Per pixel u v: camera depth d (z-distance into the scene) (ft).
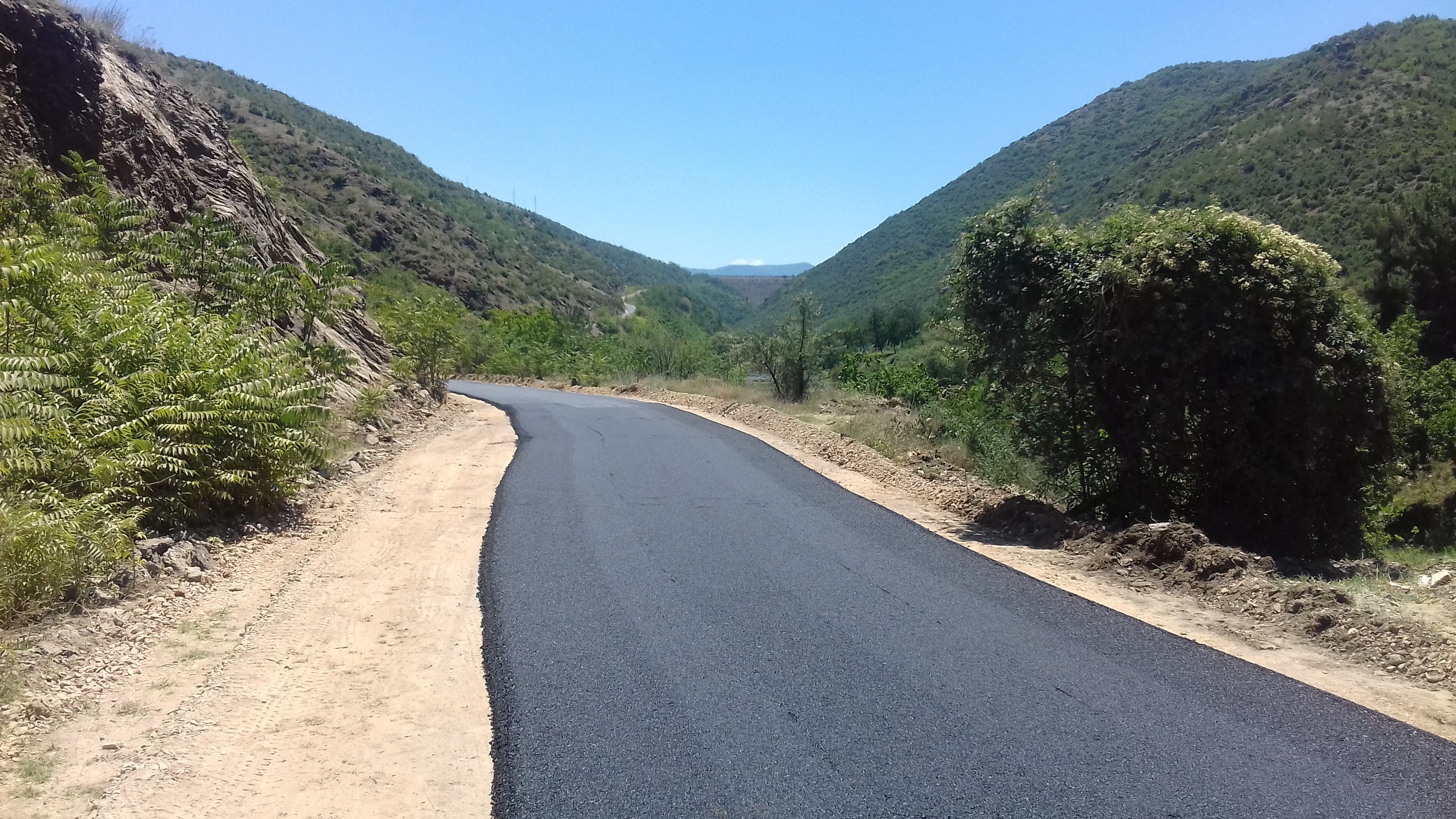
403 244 235.81
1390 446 28.91
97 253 35.96
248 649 17.01
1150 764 12.40
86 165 40.52
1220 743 13.03
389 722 14.21
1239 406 27.66
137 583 19.35
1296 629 18.26
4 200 35.42
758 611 19.34
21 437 19.76
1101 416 30.22
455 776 12.48
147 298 28.89
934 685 15.25
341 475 34.65
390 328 75.15
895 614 19.20
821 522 28.58
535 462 41.14
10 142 41.52
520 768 12.39
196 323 30.19
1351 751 12.78
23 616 16.30
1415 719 13.96
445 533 27.22
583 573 22.38
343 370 49.90
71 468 21.25
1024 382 31.89
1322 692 14.98
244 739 13.47
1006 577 22.21
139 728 13.56
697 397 79.61
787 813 11.17
